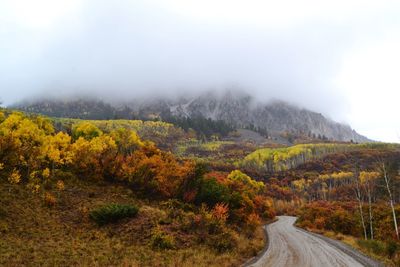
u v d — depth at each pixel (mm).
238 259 19422
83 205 31172
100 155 43781
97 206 31234
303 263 18875
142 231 24391
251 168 160250
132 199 36469
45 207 28641
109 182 41219
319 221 47219
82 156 42656
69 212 28984
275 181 129000
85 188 37156
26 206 27484
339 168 152375
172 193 39562
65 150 43406
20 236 20906
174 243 21672
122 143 61438
